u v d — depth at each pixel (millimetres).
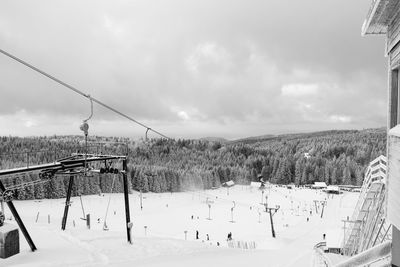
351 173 178250
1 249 16172
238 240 66812
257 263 18578
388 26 10039
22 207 106688
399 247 9094
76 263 15867
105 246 20094
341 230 41938
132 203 128250
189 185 161750
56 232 22766
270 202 137625
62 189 125250
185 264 16766
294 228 82688
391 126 9984
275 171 192625
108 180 142000
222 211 116500
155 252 19703
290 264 19203
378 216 17219
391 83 10008
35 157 74750
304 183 182625
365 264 9703
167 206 124375
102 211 109812
